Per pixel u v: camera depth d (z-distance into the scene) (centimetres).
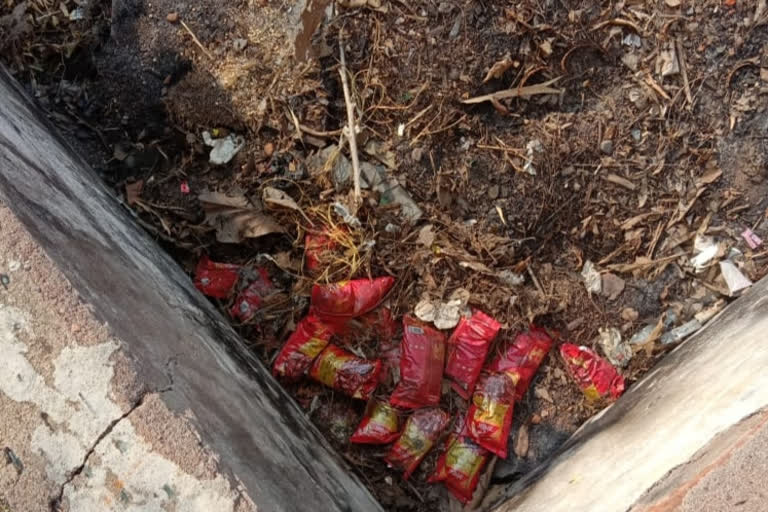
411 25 184
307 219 186
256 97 186
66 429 144
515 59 184
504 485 186
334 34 185
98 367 144
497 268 187
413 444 185
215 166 188
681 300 188
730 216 187
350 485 175
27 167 158
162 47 187
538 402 188
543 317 187
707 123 186
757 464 140
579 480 164
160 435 143
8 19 190
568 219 187
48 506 143
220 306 188
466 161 186
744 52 186
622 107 186
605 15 185
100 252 157
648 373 184
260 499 144
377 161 186
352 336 188
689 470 144
